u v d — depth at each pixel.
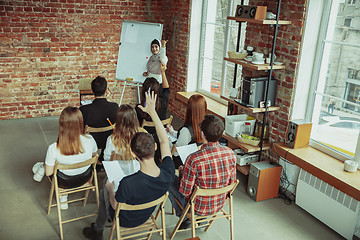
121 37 6.19
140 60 6.09
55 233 3.28
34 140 5.41
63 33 6.22
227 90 5.62
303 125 3.88
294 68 3.88
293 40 3.86
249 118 4.57
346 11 3.50
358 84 3.47
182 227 3.37
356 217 3.20
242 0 4.41
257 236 3.41
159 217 3.60
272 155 4.27
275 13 4.10
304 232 3.51
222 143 4.62
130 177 2.40
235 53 4.33
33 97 6.36
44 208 3.67
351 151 3.63
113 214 2.74
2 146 5.13
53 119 6.41
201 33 6.09
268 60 4.05
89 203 3.80
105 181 3.04
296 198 3.93
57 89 6.50
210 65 6.02
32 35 6.01
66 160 3.14
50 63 6.29
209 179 2.72
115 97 7.09
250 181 4.05
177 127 6.23
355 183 3.19
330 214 3.48
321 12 3.72
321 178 3.46
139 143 2.32
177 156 3.66
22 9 5.81
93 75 6.72
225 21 5.46
